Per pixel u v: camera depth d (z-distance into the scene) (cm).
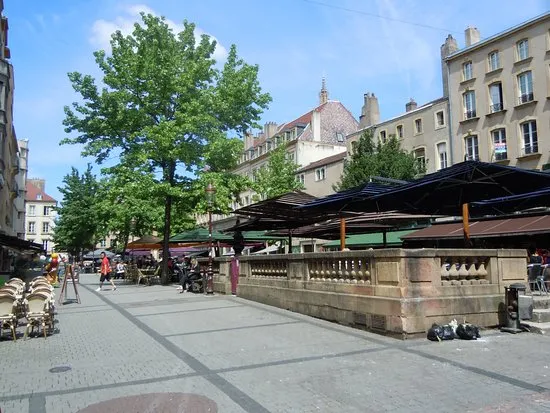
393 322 869
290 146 5850
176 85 2469
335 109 6191
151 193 2436
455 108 3431
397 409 511
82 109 2570
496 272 971
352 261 1016
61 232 5506
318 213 1559
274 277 1380
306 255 1189
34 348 880
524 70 3003
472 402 523
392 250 884
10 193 4666
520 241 2128
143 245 3259
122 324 1137
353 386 592
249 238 2634
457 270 935
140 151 2444
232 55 2792
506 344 795
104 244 8200
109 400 561
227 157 2675
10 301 963
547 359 689
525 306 917
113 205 2500
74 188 5491
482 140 3244
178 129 2386
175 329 1034
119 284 2788
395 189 1201
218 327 1038
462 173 1148
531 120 2961
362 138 3584
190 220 3231
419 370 652
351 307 992
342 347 805
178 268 2888
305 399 550
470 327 844
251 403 541
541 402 516
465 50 3356
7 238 2602
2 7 3419
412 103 4125
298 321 1082
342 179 3581
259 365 705
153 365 724
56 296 1933
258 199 4241
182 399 558
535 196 1186
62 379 660
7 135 3594
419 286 872
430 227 2514
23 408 541
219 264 1831
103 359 777
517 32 3055
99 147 2503
